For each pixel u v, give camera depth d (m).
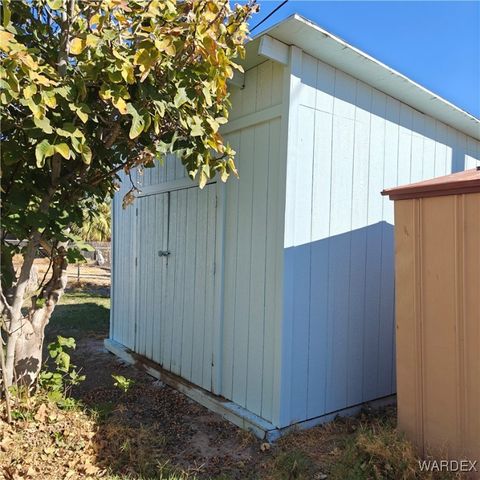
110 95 2.10
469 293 2.30
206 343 3.74
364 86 3.50
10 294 2.82
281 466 2.52
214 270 3.69
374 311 3.62
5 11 1.91
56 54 2.32
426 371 2.51
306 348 3.11
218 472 2.48
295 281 3.03
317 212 3.17
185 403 3.63
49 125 1.99
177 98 2.36
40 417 2.54
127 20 2.22
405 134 3.89
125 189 5.42
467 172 2.77
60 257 2.99
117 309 5.49
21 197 2.48
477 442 2.24
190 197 4.07
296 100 2.98
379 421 3.15
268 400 3.06
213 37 2.18
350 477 2.29
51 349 2.88
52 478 2.16
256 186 3.27
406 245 2.65
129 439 2.66
